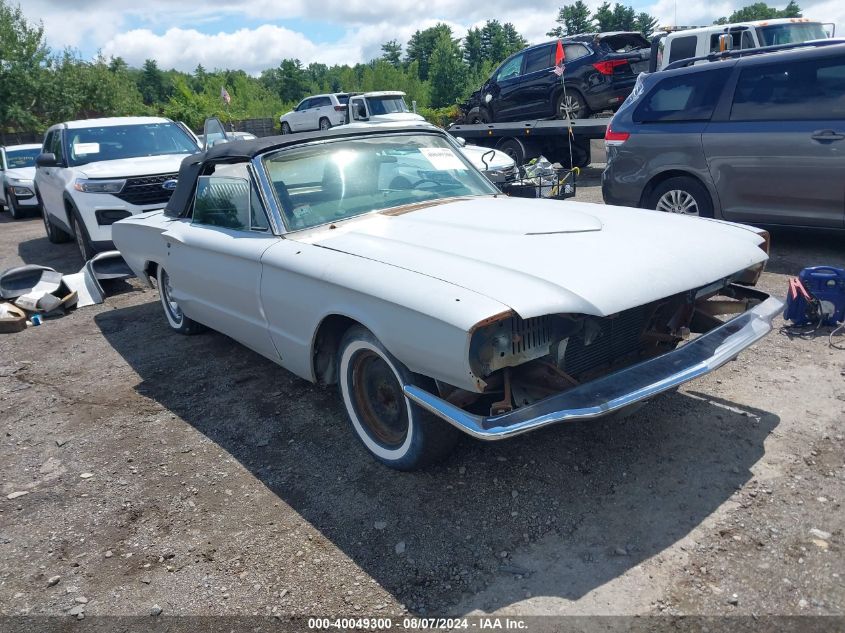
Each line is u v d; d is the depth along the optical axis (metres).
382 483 3.28
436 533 2.86
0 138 32.16
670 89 6.84
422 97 63.84
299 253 3.52
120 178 8.10
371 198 4.09
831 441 3.25
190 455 3.77
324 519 3.05
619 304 2.66
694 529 2.72
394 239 3.40
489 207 3.85
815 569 2.45
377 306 2.96
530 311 2.54
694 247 3.17
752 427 3.44
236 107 62.75
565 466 3.24
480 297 2.62
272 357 4.06
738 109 6.29
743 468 3.10
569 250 2.98
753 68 6.23
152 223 5.34
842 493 2.86
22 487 3.60
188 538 3.02
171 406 4.44
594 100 12.48
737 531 2.69
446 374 2.71
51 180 9.14
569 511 2.92
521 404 2.93
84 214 8.02
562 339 2.87
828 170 5.75
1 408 4.68
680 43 11.40
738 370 4.13
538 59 13.36
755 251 3.35
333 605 2.53
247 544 2.93
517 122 13.41
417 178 4.33
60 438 4.13
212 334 5.89
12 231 13.04
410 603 2.50
